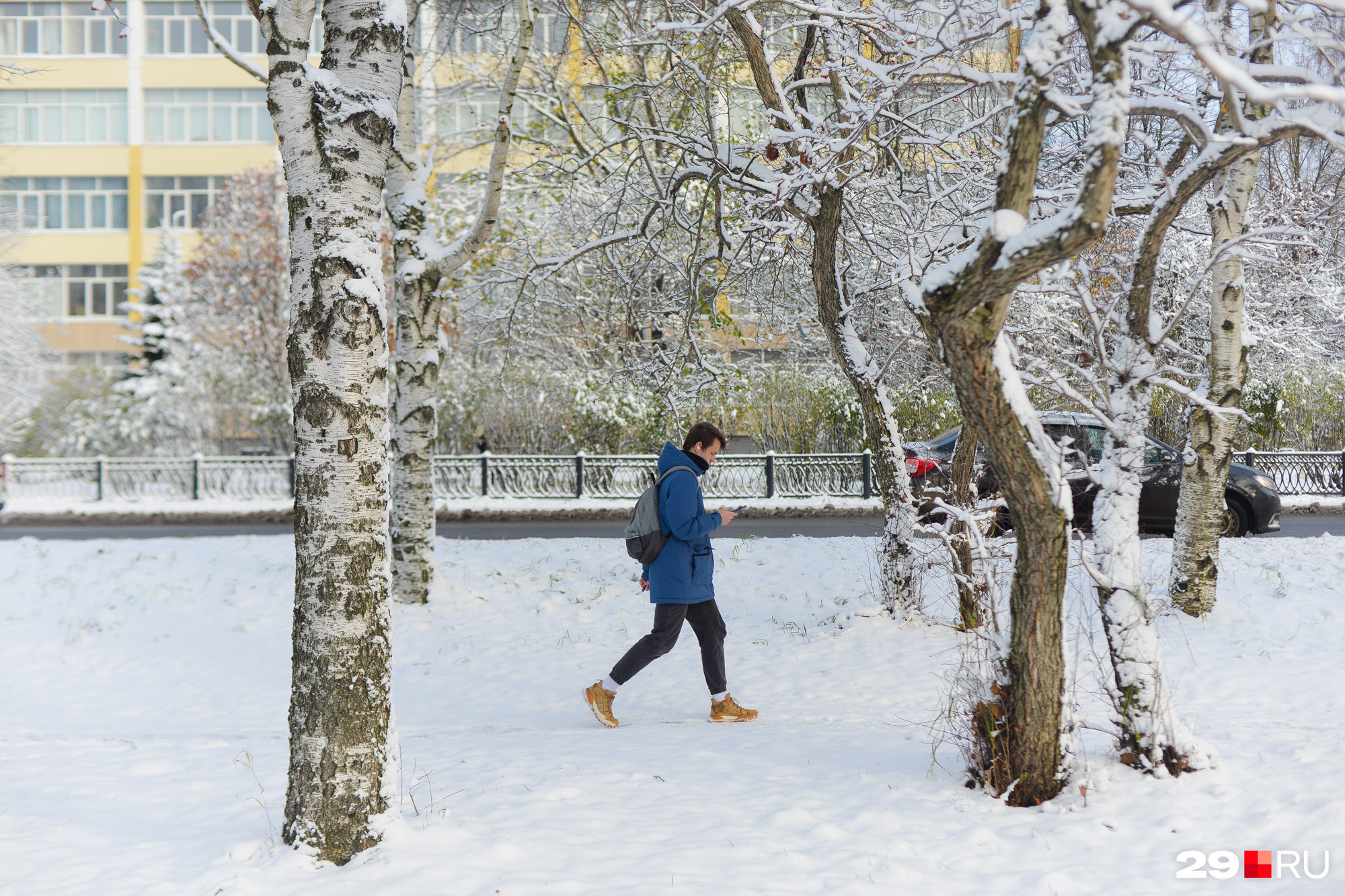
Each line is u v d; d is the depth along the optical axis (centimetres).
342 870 340
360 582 362
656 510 600
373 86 381
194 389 2317
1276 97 277
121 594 1034
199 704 725
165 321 3553
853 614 849
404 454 985
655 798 409
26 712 704
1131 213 763
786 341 2038
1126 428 450
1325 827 354
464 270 1627
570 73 1659
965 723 441
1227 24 498
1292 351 1927
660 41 929
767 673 739
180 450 2306
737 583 1041
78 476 2017
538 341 2086
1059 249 309
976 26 611
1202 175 432
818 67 962
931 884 321
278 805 418
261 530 1695
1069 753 408
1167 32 310
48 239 4459
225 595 1030
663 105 1126
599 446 1975
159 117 4456
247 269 2916
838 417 1952
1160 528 1298
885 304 1259
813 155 714
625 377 1938
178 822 401
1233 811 379
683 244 1466
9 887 326
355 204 369
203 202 4462
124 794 441
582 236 1688
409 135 996
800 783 433
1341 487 1745
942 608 886
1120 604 436
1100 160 303
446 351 1050
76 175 4472
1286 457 1752
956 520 733
